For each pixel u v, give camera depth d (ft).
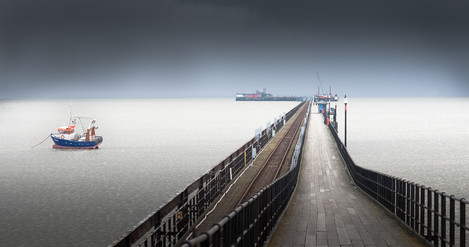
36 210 106.01
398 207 49.37
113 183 136.36
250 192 79.46
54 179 146.20
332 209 57.82
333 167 108.47
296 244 37.14
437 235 34.81
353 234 41.32
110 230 89.97
